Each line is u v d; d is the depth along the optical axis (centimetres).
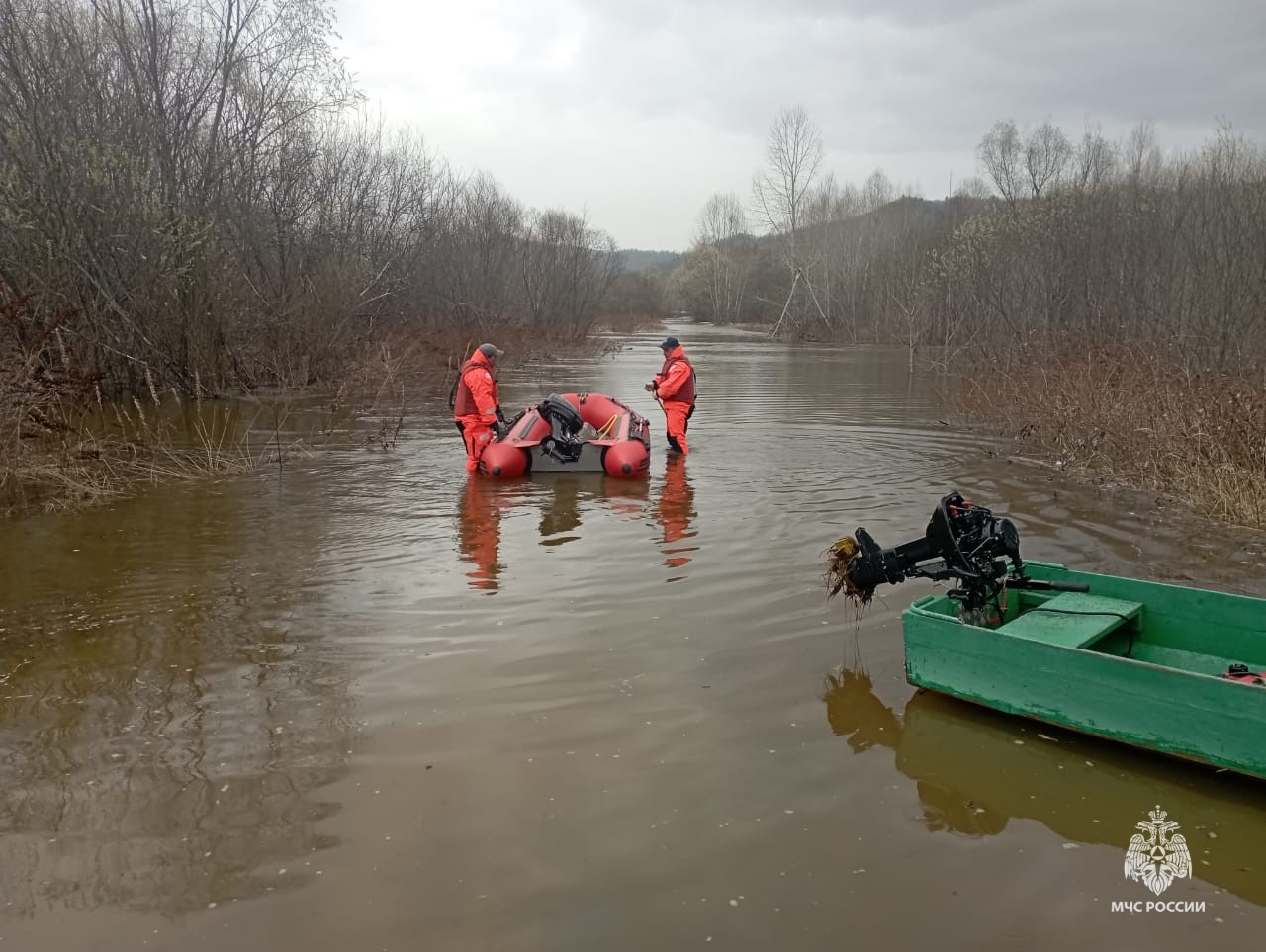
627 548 689
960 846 329
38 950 279
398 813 347
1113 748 398
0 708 432
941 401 1695
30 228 1402
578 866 316
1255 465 839
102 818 346
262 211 1952
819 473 986
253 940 283
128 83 1658
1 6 1440
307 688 450
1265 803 359
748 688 452
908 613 440
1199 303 1547
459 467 1026
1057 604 475
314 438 1239
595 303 4106
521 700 437
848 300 4700
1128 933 286
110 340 1561
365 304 2173
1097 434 1034
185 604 568
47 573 628
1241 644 446
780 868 316
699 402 1684
